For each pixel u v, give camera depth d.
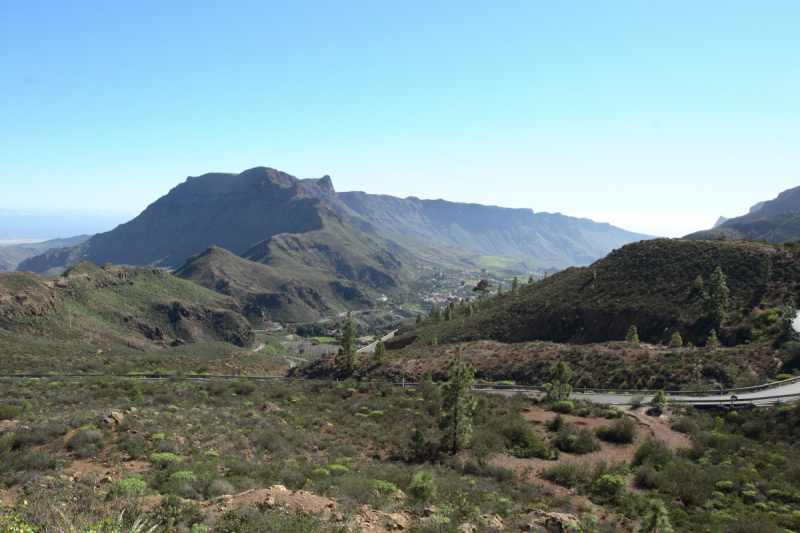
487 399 35.69
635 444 25.34
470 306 109.00
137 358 73.31
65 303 139.38
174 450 17.61
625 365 43.94
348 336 58.50
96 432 17.88
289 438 22.80
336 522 10.68
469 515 12.91
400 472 18.30
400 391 40.09
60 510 8.87
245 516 10.28
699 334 54.44
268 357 136.25
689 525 14.91
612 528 14.31
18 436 16.81
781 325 43.66
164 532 9.60
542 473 20.75
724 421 28.89
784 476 19.52
